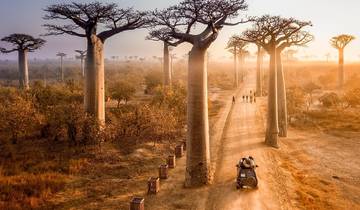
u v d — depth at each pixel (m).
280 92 28.95
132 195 14.12
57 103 35.62
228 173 17.20
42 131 23.64
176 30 15.52
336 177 18.50
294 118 37.34
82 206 12.92
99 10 21.22
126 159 19.23
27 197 13.34
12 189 13.95
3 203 12.55
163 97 36.38
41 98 34.66
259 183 15.66
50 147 20.94
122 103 43.31
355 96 39.56
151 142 23.14
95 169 17.36
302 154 23.56
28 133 23.70
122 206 12.95
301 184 16.58
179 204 13.13
